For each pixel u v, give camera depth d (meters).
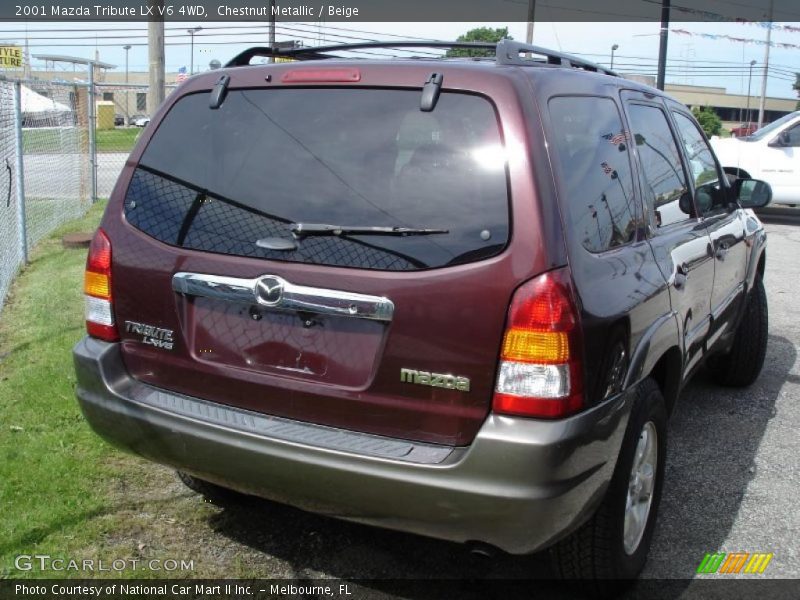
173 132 3.24
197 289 2.96
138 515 3.69
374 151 2.82
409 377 2.66
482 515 2.55
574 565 3.06
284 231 2.85
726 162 14.71
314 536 3.62
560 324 2.54
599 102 3.29
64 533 3.49
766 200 5.15
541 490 2.52
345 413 2.77
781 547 3.63
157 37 9.46
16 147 8.41
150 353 3.13
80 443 4.30
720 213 4.80
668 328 3.36
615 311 2.81
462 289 2.58
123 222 3.20
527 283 2.54
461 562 3.46
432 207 2.69
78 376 3.23
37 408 4.70
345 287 2.71
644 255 3.29
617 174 3.26
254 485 2.88
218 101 3.15
